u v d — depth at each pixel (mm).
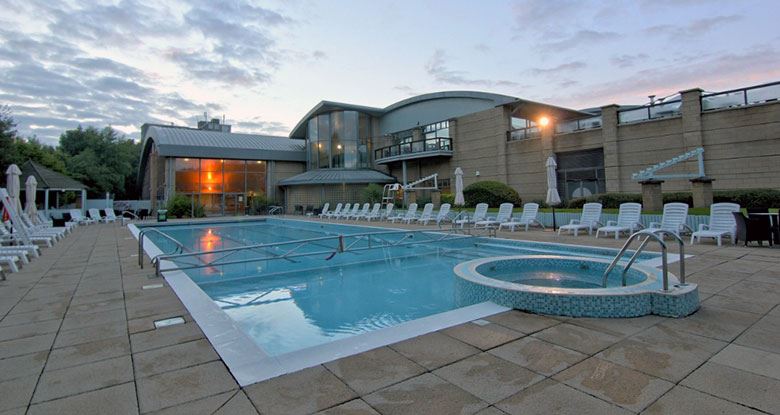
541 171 19766
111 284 5824
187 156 27078
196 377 2648
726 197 11648
